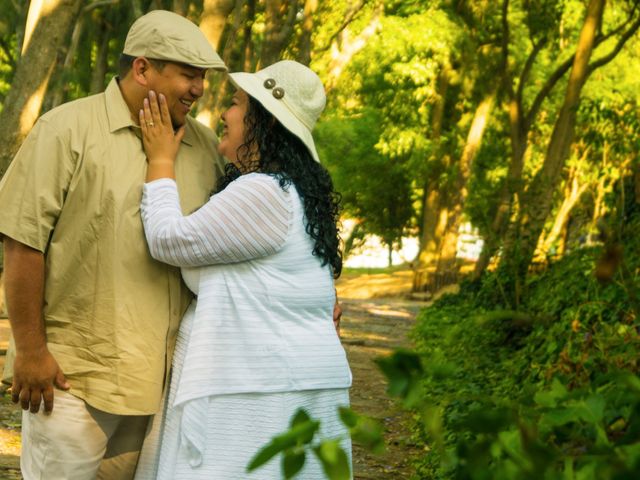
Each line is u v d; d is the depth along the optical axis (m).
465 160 26.72
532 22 21.77
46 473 3.20
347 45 16.45
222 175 3.43
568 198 28.52
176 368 3.19
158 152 3.16
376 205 33.41
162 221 3.05
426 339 14.85
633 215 8.01
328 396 3.17
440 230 29.44
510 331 11.05
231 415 3.03
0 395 7.59
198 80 3.22
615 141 11.09
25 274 3.08
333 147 26.89
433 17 23.48
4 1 18.94
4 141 8.09
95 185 3.11
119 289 3.12
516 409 1.45
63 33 8.14
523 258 13.11
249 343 3.04
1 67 21.31
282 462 1.26
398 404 1.35
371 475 6.46
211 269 3.10
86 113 3.16
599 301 6.49
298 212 3.12
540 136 29.58
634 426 1.40
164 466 3.12
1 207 3.08
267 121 3.21
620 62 25.81
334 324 3.52
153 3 15.12
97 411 3.19
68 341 3.17
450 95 28.94
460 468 1.33
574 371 5.43
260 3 16.27
